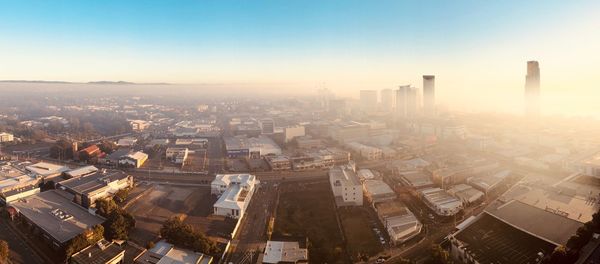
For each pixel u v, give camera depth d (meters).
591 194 117.81
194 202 128.38
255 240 100.38
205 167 183.12
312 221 112.75
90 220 105.38
